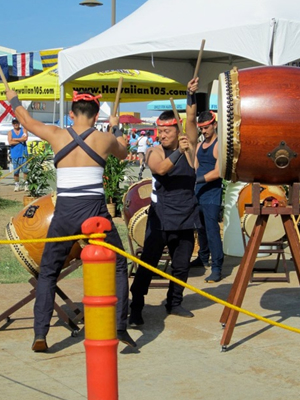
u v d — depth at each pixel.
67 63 10.75
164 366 4.77
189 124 5.69
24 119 5.10
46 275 4.99
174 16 9.73
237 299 5.13
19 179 19.19
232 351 5.11
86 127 4.97
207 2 9.62
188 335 5.51
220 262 7.51
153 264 5.72
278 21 8.22
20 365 4.79
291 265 8.38
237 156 4.96
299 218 6.45
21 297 6.71
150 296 6.83
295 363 4.83
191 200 5.76
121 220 12.30
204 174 7.50
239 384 4.41
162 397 4.18
